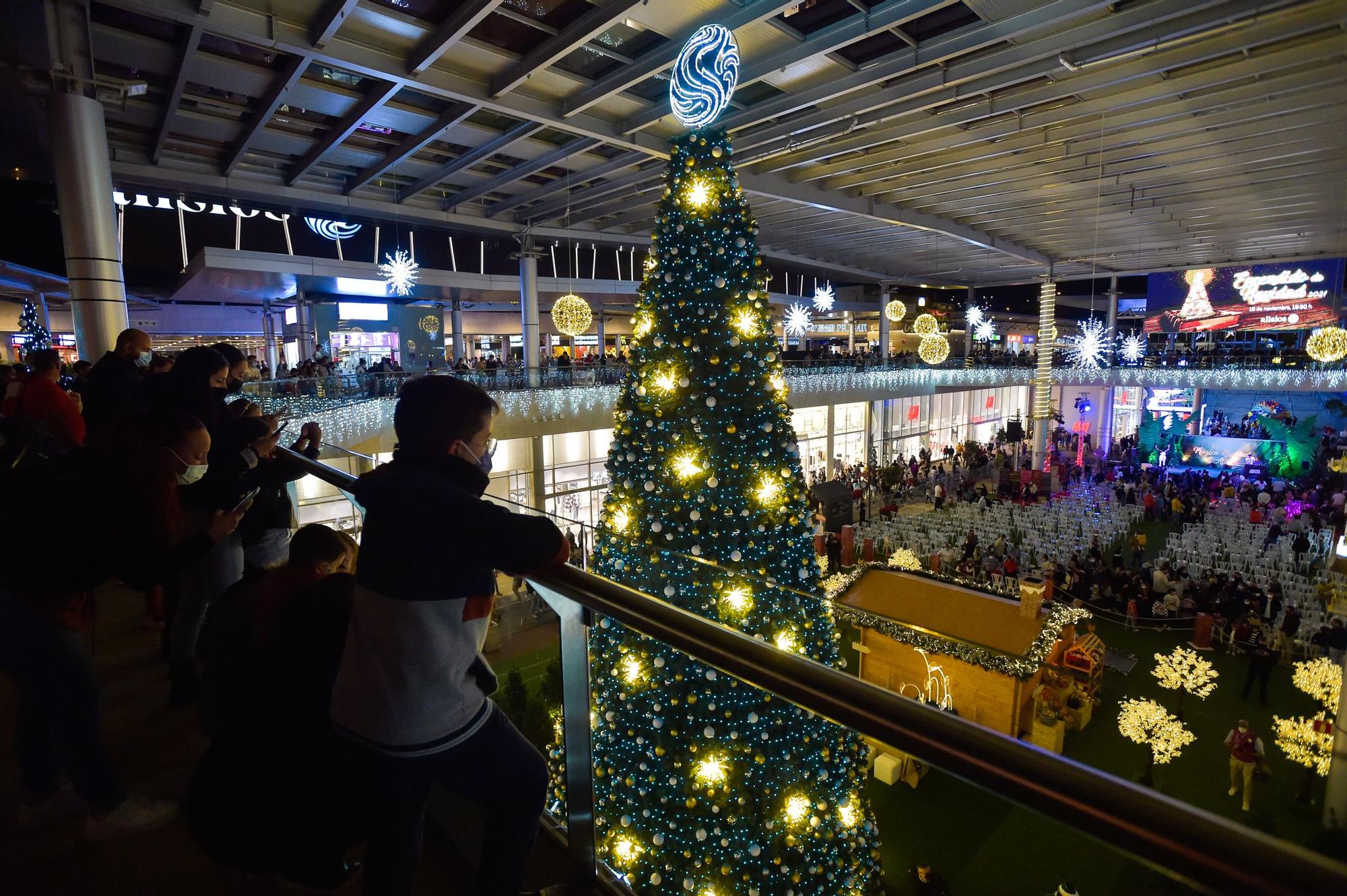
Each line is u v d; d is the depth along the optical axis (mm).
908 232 24031
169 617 3232
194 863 2047
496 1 9336
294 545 1780
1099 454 28641
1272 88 11547
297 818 1540
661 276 5176
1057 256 28500
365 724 1263
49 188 17234
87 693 2029
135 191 16359
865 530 19000
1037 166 16391
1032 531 17750
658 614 1159
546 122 13227
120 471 1884
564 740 1582
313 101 12820
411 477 1262
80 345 9500
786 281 32688
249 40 9797
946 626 8828
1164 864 588
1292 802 7645
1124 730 7949
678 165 5172
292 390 11328
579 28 10133
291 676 1564
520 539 1210
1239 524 18906
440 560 1201
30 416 4176
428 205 20031
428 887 1882
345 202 18406
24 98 10031
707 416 4961
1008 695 7605
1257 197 18719
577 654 1540
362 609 1263
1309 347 16625
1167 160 15758
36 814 2168
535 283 22578
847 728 879
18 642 1924
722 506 4910
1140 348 30344
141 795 2203
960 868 5234
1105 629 13039
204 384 2979
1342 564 10164
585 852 1614
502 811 1474
